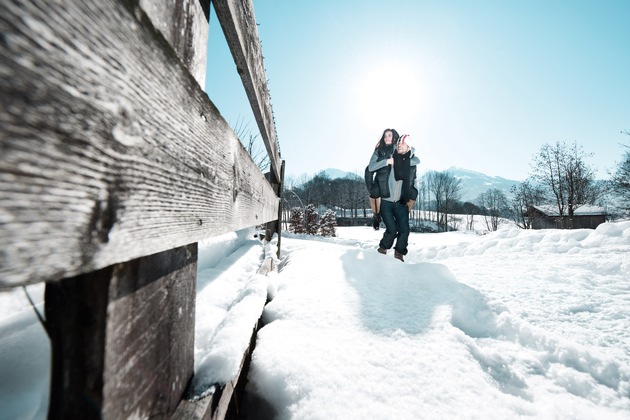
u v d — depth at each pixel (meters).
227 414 1.00
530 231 4.68
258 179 1.75
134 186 0.41
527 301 2.19
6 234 0.23
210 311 1.27
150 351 0.53
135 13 0.41
